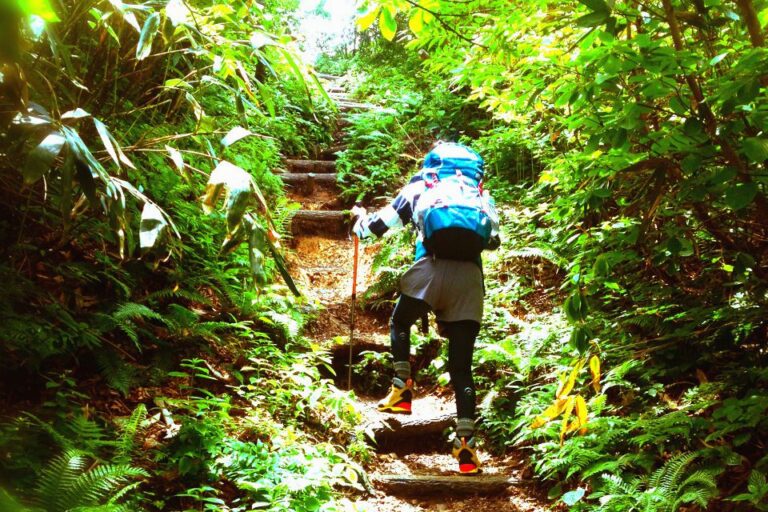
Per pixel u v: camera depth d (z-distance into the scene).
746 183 2.07
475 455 3.11
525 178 6.17
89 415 2.63
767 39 2.24
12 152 2.42
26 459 2.18
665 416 2.83
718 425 2.61
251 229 2.49
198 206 4.02
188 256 3.86
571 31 2.86
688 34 2.72
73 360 2.93
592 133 2.42
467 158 3.47
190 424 2.68
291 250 5.67
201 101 4.86
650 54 1.97
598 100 2.35
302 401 3.48
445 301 3.25
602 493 2.69
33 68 2.56
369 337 4.57
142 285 3.53
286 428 3.18
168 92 4.24
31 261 3.08
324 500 2.72
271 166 6.40
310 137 7.77
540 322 4.29
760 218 2.73
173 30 2.73
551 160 4.57
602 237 3.29
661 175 2.46
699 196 2.26
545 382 3.81
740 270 2.66
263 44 2.79
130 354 3.19
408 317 3.38
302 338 4.09
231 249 2.45
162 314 3.49
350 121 7.70
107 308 3.15
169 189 3.74
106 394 2.88
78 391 2.80
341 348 4.39
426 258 3.28
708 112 2.10
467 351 3.25
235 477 2.63
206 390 3.13
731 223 3.01
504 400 3.80
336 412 3.55
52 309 2.82
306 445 3.11
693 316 3.24
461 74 3.45
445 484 3.24
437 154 3.48
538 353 3.92
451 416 3.79
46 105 2.83
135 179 3.54
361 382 4.36
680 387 3.24
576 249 4.47
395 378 3.36
